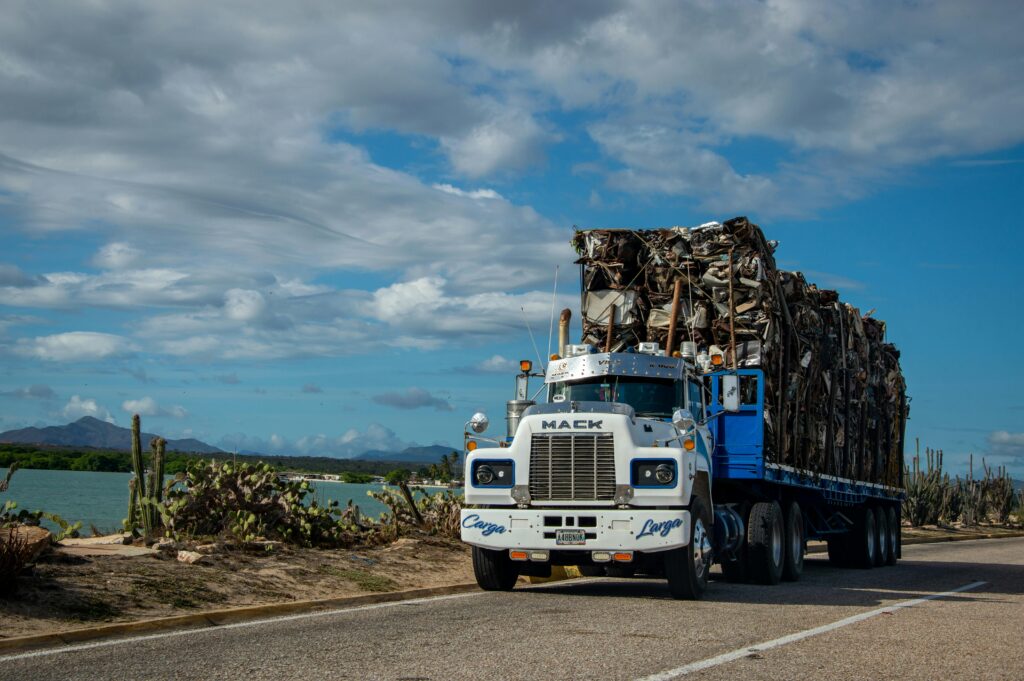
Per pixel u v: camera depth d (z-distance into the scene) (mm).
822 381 17828
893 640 8883
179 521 14070
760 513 14906
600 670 6945
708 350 15648
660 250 16406
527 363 14289
